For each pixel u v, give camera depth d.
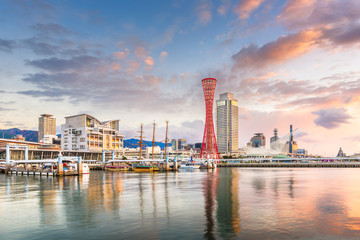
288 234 29.41
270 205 45.78
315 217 37.03
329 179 101.69
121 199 52.09
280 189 68.25
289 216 37.56
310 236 28.77
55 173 114.44
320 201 49.88
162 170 172.75
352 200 51.00
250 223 33.88
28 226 33.00
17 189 68.31
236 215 38.19
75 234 29.67
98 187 72.56
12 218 36.91
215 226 32.50
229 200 50.81
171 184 81.12
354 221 34.78
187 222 34.38
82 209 42.53
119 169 174.88
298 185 78.50
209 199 51.97
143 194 58.84
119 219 36.00
